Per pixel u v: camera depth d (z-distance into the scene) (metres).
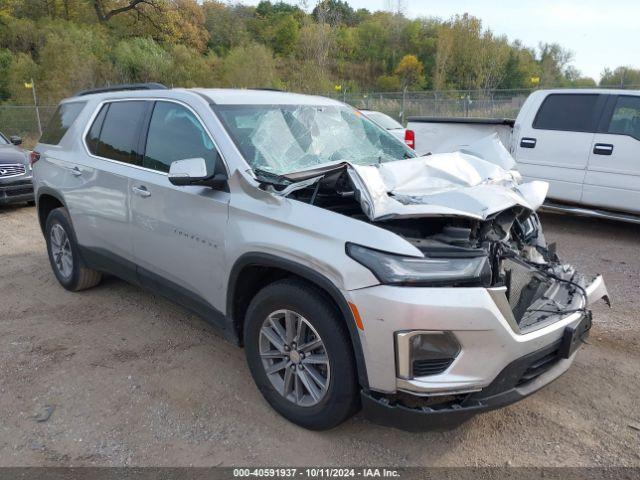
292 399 3.19
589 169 7.39
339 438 3.12
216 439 3.12
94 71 33.53
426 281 2.61
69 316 4.81
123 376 3.80
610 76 23.22
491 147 4.35
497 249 3.10
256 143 3.62
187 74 36.66
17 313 4.90
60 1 42.00
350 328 2.73
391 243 2.69
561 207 7.77
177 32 44.62
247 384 3.68
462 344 2.61
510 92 19.11
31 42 37.19
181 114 3.95
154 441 3.11
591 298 3.43
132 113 4.41
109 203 4.41
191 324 4.63
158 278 4.10
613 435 3.16
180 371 3.86
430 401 2.71
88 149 4.80
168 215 3.81
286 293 3.03
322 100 4.50
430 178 3.43
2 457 2.98
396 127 13.08
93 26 41.16
